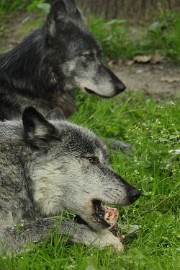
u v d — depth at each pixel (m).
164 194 11.52
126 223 10.73
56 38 13.89
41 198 9.91
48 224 9.80
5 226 9.68
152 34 18.61
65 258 9.32
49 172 9.85
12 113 13.62
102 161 10.17
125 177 11.75
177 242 10.02
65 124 10.38
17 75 13.73
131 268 9.16
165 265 9.27
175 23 18.56
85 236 9.84
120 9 19.61
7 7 20.52
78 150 10.00
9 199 9.75
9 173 9.80
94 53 14.30
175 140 12.68
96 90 14.41
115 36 18.47
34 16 20.12
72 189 9.95
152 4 19.64
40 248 9.53
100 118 14.70
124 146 13.43
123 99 15.95
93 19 19.20
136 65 17.95
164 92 16.39
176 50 18.19
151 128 13.52
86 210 10.01
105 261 9.24
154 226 10.38
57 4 13.85
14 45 18.84
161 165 11.93
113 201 10.02
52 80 13.97
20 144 9.96
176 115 14.41
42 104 13.95
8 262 9.12
